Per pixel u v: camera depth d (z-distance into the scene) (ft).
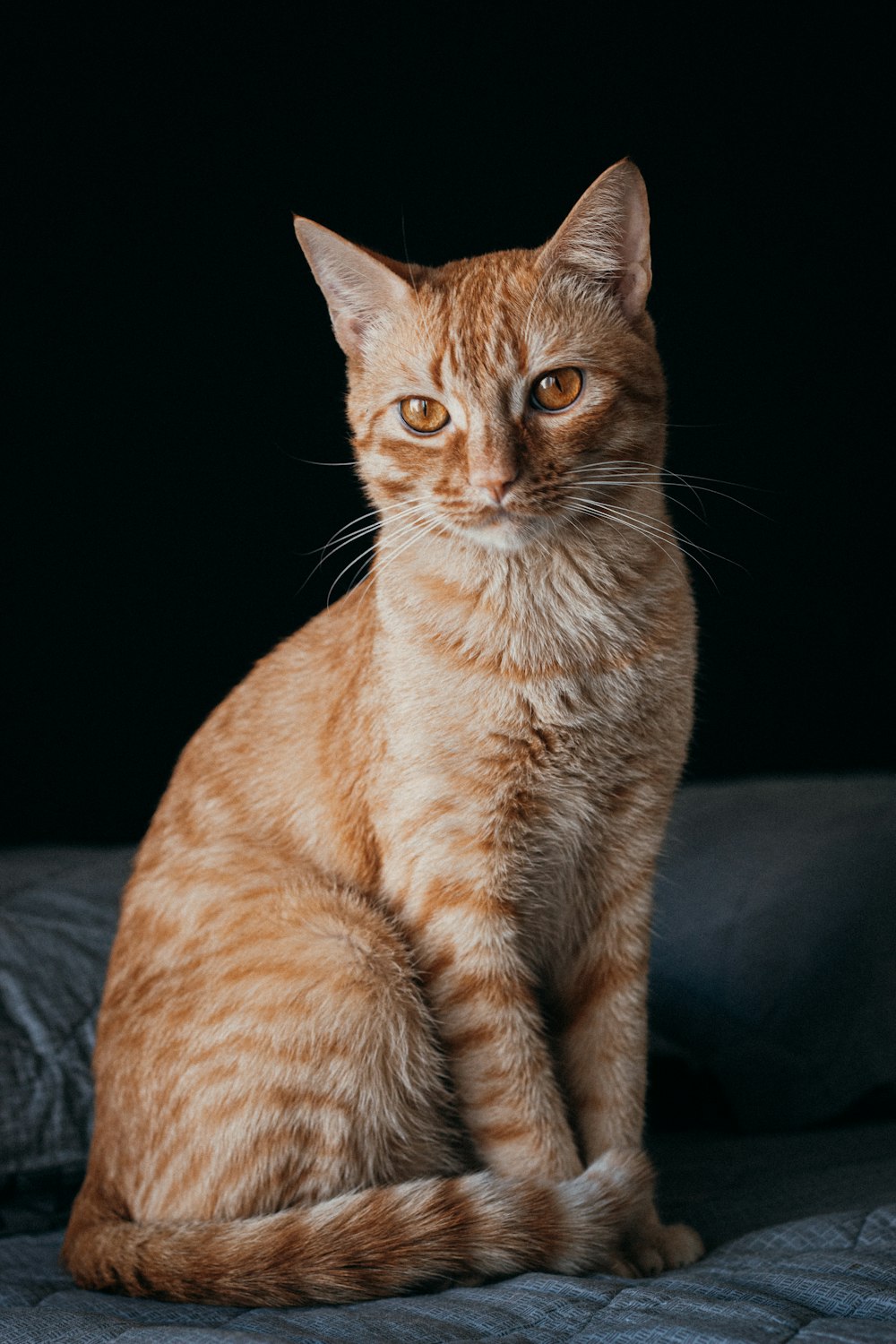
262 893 7.06
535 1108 6.77
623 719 6.89
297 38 14.32
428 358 6.86
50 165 14.10
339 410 14.61
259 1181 6.39
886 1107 8.46
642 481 7.06
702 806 10.39
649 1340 4.74
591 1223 6.15
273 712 7.82
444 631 6.86
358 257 7.12
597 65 14.33
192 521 14.47
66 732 14.32
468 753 6.75
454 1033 6.82
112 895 9.77
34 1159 7.82
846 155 14.12
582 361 6.83
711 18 14.17
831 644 14.39
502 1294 5.49
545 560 6.78
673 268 14.19
